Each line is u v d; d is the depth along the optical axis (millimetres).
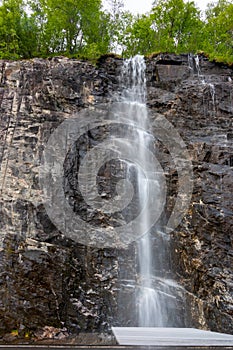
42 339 11016
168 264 14125
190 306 12977
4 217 13555
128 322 12539
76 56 19609
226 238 13555
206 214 14125
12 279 12375
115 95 18422
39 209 13727
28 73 16859
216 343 9539
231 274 12906
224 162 15414
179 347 9008
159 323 12672
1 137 15203
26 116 15734
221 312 12359
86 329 12062
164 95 18516
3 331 11508
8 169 14477
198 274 13438
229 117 17344
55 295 12195
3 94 16281
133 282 13484
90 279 13203
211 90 17844
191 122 17172
